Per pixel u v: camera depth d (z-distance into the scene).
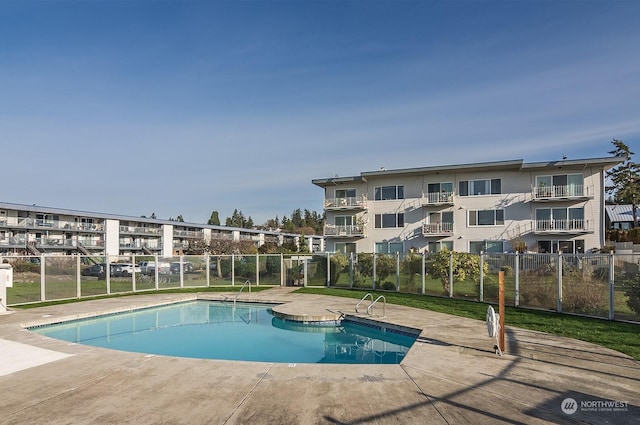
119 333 12.23
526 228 31.19
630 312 10.87
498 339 8.14
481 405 5.41
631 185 45.44
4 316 12.48
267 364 7.26
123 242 59.91
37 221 50.25
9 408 5.34
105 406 5.40
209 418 5.02
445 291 16.52
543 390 5.94
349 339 11.42
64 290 16.41
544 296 12.77
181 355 9.84
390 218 35.38
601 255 11.48
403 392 5.87
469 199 32.78
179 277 21.20
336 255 22.02
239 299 17.02
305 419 4.98
